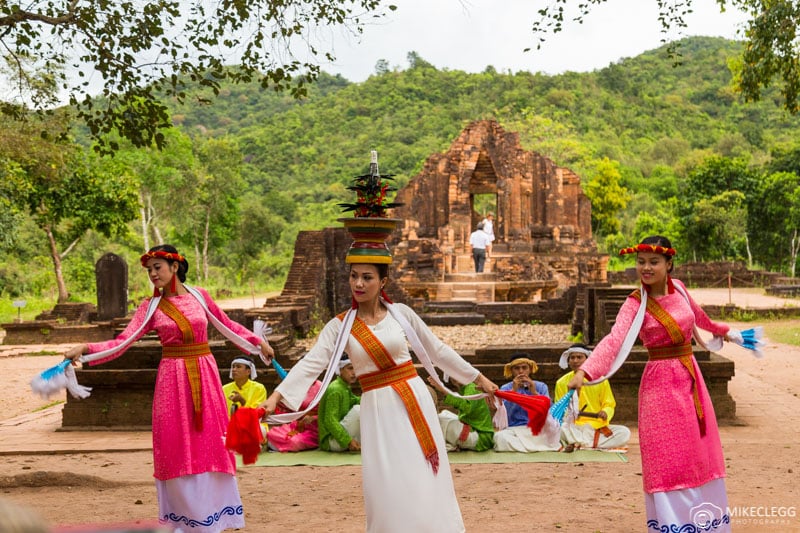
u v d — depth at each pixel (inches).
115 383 430.6
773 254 2062.0
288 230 2915.8
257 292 2092.8
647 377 204.5
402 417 186.4
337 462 342.3
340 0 347.3
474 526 237.8
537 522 240.7
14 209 1302.9
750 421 421.1
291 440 365.1
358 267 193.6
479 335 888.9
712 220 2069.4
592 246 1523.1
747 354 710.5
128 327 229.0
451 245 1397.6
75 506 275.6
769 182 2033.7
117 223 1422.2
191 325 226.7
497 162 1503.4
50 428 443.2
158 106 350.0
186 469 218.1
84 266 1893.5
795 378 573.6
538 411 195.2
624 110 4439.0
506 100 4224.9
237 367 367.2
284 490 294.7
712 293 1589.6
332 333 194.9
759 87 579.8
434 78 4697.3
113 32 335.3
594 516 246.4
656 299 207.2
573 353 361.1
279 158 4045.3
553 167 1535.4
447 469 189.5
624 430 359.9
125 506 274.8
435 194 1533.0
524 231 1486.2
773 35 542.3
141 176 1800.0
